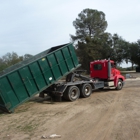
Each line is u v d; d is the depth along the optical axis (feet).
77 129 22.38
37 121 26.71
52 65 38.78
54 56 39.37
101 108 32.12
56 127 23.58
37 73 36.06
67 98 40.73
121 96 42.91
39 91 36.29
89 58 166.50
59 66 40.14
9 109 31.55
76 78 45.47
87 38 170.81
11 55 121.70
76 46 183.11
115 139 18.79
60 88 40.27
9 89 31.60
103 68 52.01
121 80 54.70
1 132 23.04
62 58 40.93
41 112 32.07
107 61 51.49
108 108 31.73
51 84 38.60
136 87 58.70
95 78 51.42
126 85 65.92
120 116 26.40
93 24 187.73
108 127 22.33
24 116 30.04
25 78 33.99
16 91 32.58
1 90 30.37
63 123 25.03
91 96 45.52
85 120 25.75
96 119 25.86
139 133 19.94
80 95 43.78
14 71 32.37
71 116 28.25
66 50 41.93
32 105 38.75
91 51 163.63
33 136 20.95
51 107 35.68
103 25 191.31
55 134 20.97
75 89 41.52
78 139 19.40
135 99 38.24
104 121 24.70
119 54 175.42
